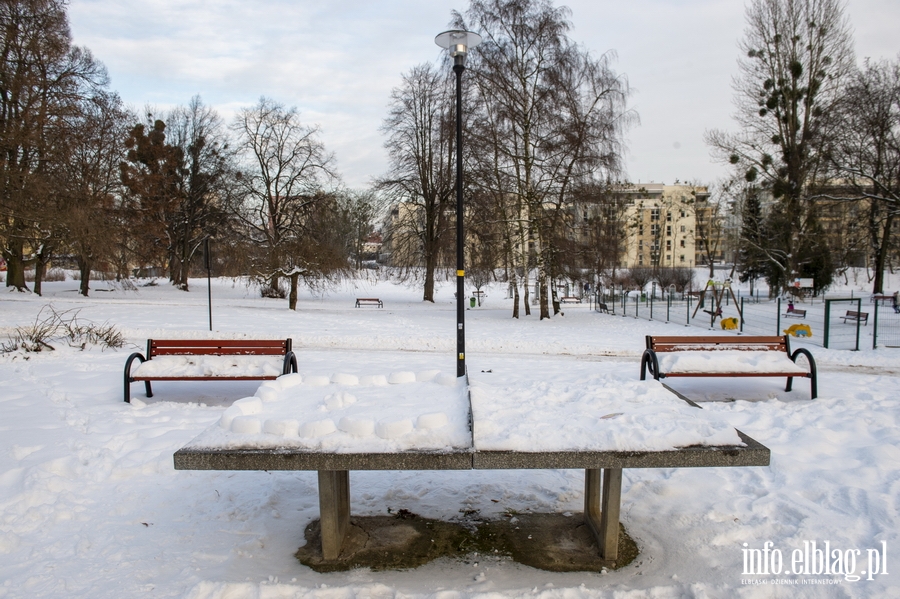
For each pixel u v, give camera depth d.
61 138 23.61
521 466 3.27
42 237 25.30
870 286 48.72
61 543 3.84
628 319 24.83
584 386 4.87
